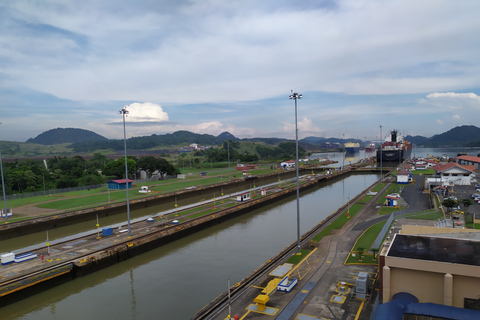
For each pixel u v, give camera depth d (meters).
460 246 37.75
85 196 126.81
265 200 120.38
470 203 77.12
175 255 67.19
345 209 96.75
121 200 117.00
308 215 101.12
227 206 105.94
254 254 65.75
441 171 130.12
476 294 31.95
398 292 35.41
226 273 56.56
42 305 48.56
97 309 46.19
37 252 62.50
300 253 57.84
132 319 43.06
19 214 96.88
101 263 60.31
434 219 76.56
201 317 37.94
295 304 39.53
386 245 41.03
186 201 133.38
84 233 76.25
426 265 33.44
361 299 40.16
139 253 68.44
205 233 83.56
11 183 144.00
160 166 183.38
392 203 97.00
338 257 55.22
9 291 47.06
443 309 30.48
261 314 37.56
